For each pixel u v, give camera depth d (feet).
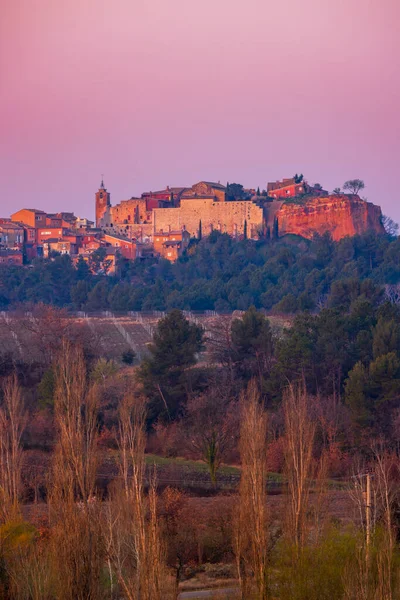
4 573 414.00
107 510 436.76
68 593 380.78
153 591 362.12
